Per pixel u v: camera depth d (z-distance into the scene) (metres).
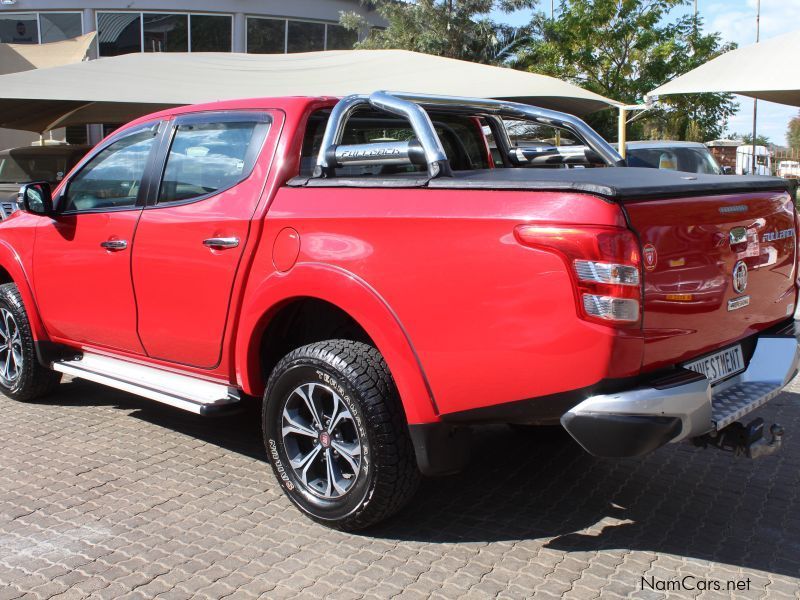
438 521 3.56
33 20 21.72
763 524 3.51
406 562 3.19
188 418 4.98
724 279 3.11
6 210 9.41
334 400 3.32
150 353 4.26
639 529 3.47
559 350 2.74
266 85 10.33
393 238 3.11
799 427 4.76
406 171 4.12
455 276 2.94
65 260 4.59
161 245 3.99
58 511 3.64
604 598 2.91
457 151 4.62
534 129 9.54
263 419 3.61
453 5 22.14
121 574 3.09
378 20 24.38
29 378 5.14
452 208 2.97
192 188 3.99
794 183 3.64
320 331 3.82
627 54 22.09
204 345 3.88
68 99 9.13
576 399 2.76
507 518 3.59
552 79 10.81
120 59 10.88
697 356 3.07
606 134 23.20
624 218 2.69
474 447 4.49
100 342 4.58
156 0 21.72
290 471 3.54
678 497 3.80
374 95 3.54
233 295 3.68
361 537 3.40
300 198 3.50
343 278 3.24
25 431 4.73
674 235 2.86
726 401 3.13
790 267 3.61
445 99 3.96
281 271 3.46
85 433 4.70
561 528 3.48
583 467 4.18
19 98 8.99
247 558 3.22
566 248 2.69
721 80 9.34
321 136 3.83
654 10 21.83
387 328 3.13
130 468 4.17
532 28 22.42
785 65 8.99
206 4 21.95
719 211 3.08
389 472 3.19
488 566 3.15
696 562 3.18
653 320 2.79
